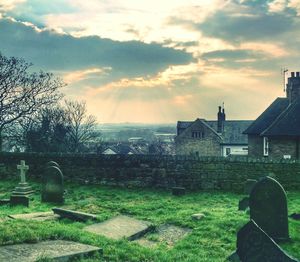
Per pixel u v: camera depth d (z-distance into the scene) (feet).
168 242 33.50
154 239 34.24
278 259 25.12
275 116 129.29
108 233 33.83
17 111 117.08
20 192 52.49
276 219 31.45
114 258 24.94
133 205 47.91
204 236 33.42
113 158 65.16
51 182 50.24
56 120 152.66
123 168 64.59
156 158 63.26
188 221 38.81
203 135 222.48
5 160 70.79
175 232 36.45
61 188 49.73
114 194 57.36
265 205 31.81
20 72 119.24
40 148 132.05
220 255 28.63
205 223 37.37
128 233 34.22
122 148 260.83
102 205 47.78
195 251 29.68
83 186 64.39
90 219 38.50
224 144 217.77
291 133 103.30
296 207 46.01
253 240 26.07
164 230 37.22
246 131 131.54
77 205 47.91
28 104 120.26
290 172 57.57
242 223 35.29
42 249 24.29
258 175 58.70
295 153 103.65
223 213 41.55
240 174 59.57
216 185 60.70
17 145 128.16
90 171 66.18
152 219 40.75
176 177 62.34
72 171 67.15
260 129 127.95
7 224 30.14
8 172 70.54
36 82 121.70
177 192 57.16
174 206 47.96
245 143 215.10
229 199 53.47
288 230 31.27
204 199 53.83
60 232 28.53
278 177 57.93
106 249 26.27
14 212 42.98
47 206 47.50
